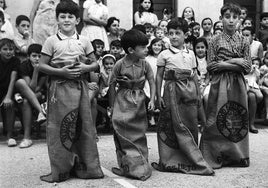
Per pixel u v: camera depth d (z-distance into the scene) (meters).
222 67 4.78
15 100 5.85
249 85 6.69
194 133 4.70
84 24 7.85
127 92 4.49
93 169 4.33
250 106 6.62
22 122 5.98
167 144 4.66
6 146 5.72
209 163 4.80
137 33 4.43
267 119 7.03
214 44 4.88
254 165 4.91
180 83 4.61
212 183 4.23
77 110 4.26
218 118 4.80
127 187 4.11
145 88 6.43
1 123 7.15
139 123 4.49
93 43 6.77
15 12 8.57
